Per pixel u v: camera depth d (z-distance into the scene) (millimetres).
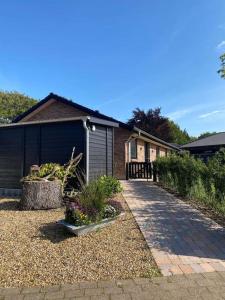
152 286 3479
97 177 9477
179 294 3279
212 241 5113
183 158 10891
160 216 6984
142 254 4484
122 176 17141
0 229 5734
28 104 39781
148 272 3846
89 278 3715
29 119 18859
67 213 5691
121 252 4566
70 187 9156
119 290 3398
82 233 5387
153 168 16125
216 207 7496
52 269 3977
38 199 7559
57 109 18172
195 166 9359
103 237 5289
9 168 10523
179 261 4215
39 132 10109
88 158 9430
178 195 10484
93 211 5777
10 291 3416
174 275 3762
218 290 3357
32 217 6730
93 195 6121
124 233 5543
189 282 3564
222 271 3871
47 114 18375
